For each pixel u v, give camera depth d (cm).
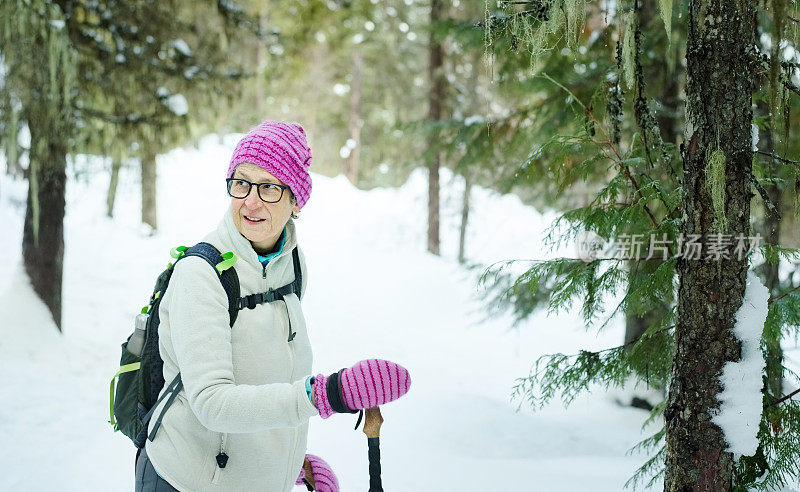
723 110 209
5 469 425
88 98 823
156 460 163
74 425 534
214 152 2011
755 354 213
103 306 949
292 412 144
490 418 564
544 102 646
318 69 2292
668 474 228
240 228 165
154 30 807
